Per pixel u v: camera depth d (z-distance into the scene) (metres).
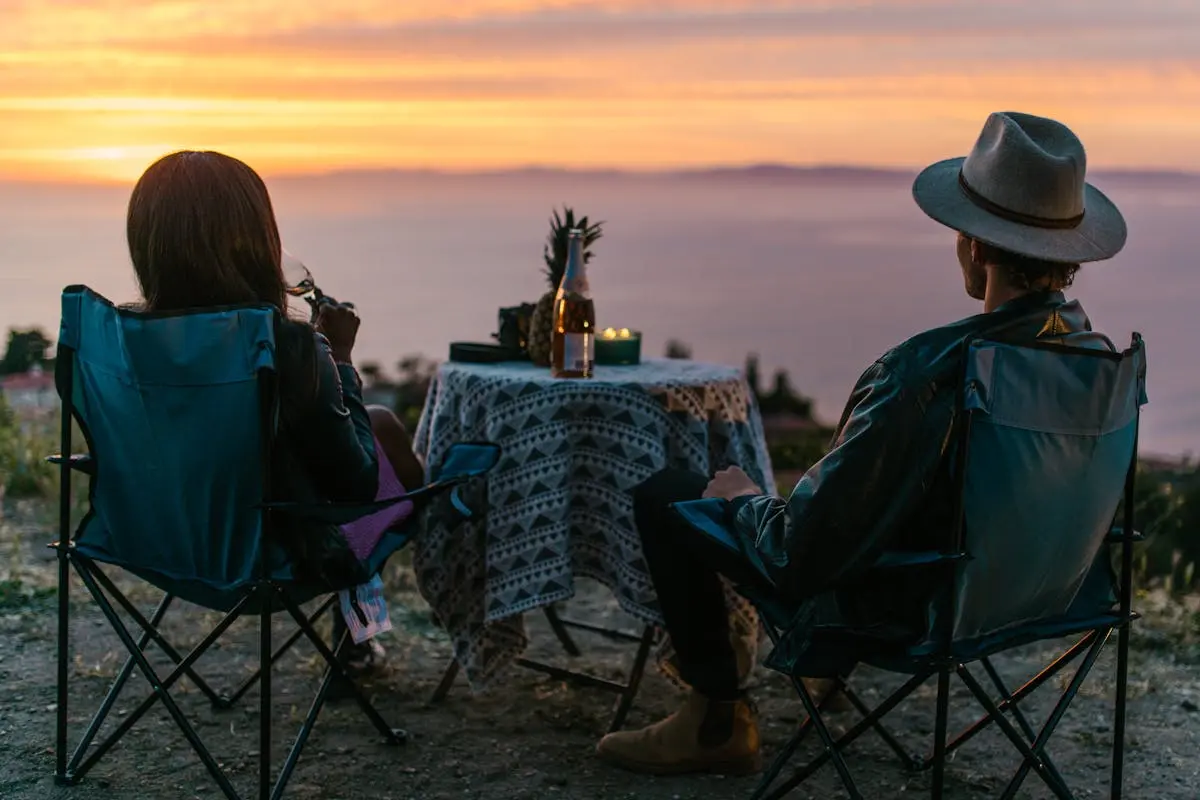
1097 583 2.41
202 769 2.83
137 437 2.32
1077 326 2.18
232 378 2.21
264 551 2.29
